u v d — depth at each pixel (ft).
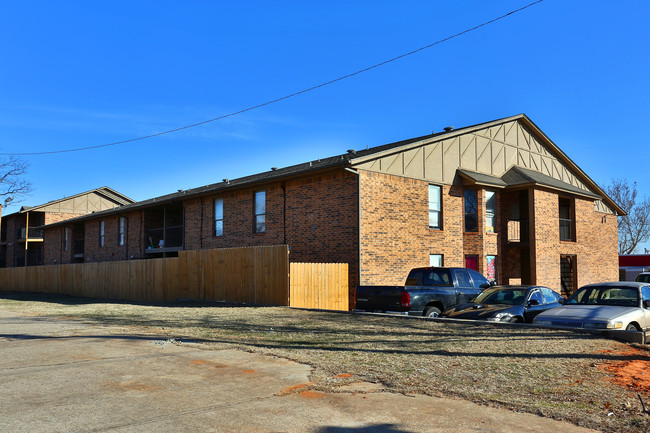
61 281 99.14
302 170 65.05
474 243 71.72
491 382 21.98
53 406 18.95
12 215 171.32
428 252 67.31
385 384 21.94
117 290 82.12
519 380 22.22
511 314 40.04
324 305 57.41
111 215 111.14
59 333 38.06
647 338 33.65
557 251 78.28
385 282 62.18
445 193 70.49
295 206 69.00
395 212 64.18
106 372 24.54
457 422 17.06
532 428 16.40
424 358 26.89
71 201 164.55
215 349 30.32
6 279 121.29
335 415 17.90
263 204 74.69
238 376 23.62
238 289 60.08
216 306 57.41
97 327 41.37
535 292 43.11
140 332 37.96
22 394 20.65
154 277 73.72
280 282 55.16
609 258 96.99
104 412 18.24
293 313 48.37
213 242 83.61
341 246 62.13
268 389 21.34
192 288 66.85
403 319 42.27
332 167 61.41
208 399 19.93
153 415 17.89
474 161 75.15
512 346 29.63
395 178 64.59
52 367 25.73
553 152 90.12
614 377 22.56
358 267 59.93
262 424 16.96
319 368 24.98
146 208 99.45
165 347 31.24
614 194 184.14
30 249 168.55
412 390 20.95
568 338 31.91
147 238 102.42
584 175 94.38
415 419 17.40
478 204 71.92
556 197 79.36
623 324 33.65
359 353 28.48
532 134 86.28
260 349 30.04
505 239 78.43
